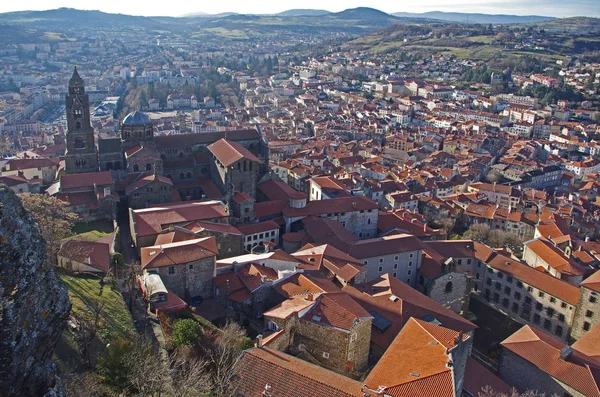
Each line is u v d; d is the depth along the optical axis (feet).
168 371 235.81
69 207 519.60
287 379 231.71
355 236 584.81
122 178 608.60
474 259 521.65
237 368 240.32
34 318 121.49
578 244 605.73
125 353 225.15
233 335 291.79
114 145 615.98
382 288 396.57
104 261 385.70
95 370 225.56
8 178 627.87
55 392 127.24
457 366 250.78
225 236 456.04
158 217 467.52
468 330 365.20
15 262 118.01
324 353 298.76
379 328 342.64
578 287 453.58
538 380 324.19
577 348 351.05
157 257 371.56
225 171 579.48
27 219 125.80
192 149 648.79
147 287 339.36
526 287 475.72
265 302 374.84
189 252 381.81
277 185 625.41
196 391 223.92
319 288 353.31
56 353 223.51
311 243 486.38
